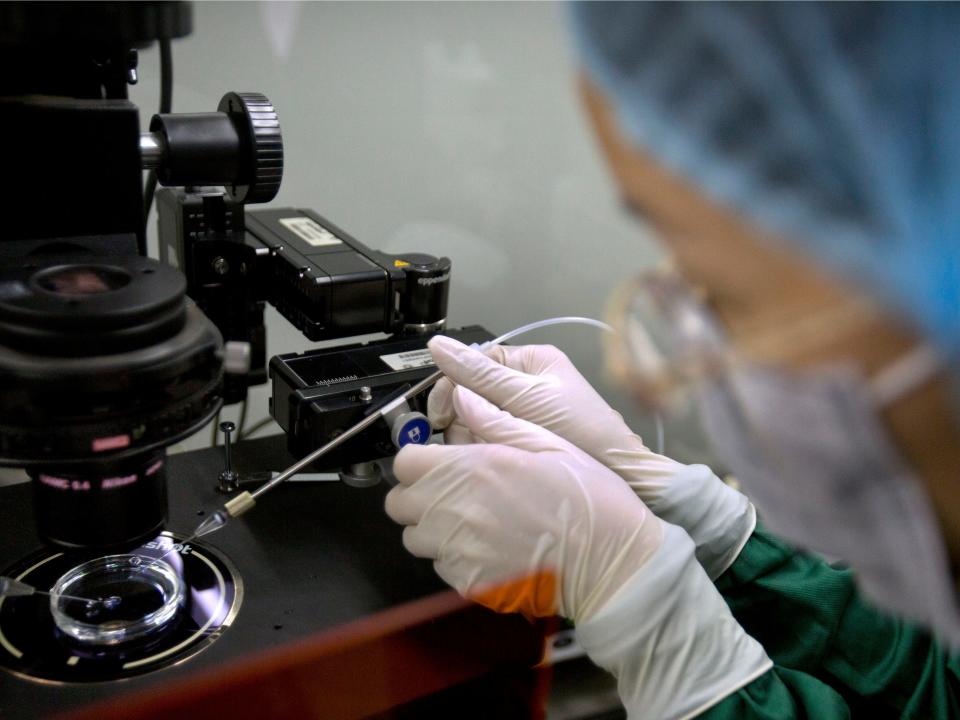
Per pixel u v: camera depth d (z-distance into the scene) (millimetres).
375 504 984
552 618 889
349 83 1346
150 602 812
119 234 743
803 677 844
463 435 1053
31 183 688
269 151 872
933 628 765
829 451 572
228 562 878
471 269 1503
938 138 425
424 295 1080
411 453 916
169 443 652
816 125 443
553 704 852
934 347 469
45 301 600
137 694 721
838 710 806
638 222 562
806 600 924
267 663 768
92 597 812
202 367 675
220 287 1046
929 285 446
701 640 832
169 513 932
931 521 585
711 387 645
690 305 622
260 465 1040
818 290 489
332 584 864
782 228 471
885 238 453
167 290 640
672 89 471
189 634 786
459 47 1374
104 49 666
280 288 1082
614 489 905
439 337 1033
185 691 729
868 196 449
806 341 507
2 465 614
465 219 1498
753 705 791
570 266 1491
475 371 1023
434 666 801
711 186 479
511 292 1514
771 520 730
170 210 1030
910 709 839
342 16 1294
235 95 895
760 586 960
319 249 1091
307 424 945
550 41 1341
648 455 1050
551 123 1395
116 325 597
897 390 497
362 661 789
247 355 707
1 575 833
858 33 419
